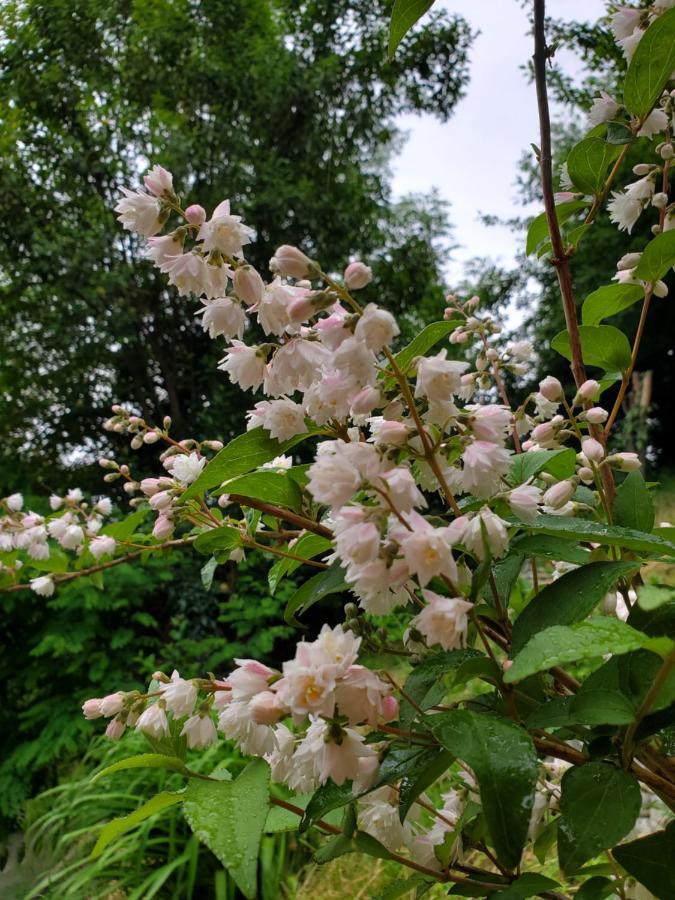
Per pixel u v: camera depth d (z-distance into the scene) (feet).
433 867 0.89
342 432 0.92
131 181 7.75
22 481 6.91
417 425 0.74
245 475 0.93
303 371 0.83
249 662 0.78
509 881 0.81
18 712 4.87
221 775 0.96
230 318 0.85
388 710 0.70
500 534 0.72
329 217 7.21
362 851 0.78
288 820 0.98
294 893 2.65
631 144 1.08
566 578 0.74
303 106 7.44
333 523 0.81
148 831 2.83
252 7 8.01
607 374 1.17
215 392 6.91
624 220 1.19
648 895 1.01
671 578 2.91
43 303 7.54
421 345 0.82
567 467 1.04
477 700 0.86
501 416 0.79
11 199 7.29
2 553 2.06
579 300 8.54
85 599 4.79
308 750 0.76
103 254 6.84
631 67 0.99
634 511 0.92
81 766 3.80
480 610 0.75
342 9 7.54
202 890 2.88
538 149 1.08
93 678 4.69
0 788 4.19
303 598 0.98
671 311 8.68
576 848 0.65
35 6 7.38
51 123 7.56
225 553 1.15
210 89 7.54
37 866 3.59
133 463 7.60
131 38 7.43
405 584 0.75
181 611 5.82
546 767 1.14
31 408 7.88
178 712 0.88
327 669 0.65
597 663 1.96
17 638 5.00
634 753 0.72
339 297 0.76
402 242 8.72
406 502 0.68
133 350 7.63
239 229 0.84
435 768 0.71
